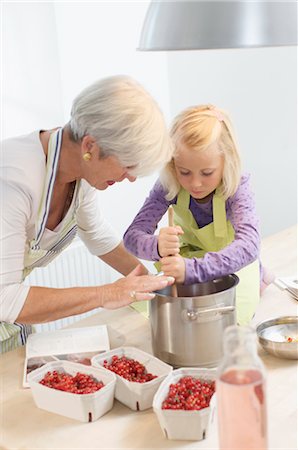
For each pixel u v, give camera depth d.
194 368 1.63
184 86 4.14
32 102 3.53
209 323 1.73
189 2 1.31
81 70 3.71
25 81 3.48
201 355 1.76
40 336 1.99
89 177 1.86
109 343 1.97
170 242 1.89
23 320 1.79
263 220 4.04
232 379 1.21
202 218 2.18
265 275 2.26
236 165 2.02
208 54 3.96
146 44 1.38
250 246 1.96
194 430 1.50
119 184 3.99
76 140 1.80
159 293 1.85
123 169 1.78
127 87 1.71
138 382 1.63
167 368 1.68
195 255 2.21
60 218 2.04
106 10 3.77
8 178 1.80
